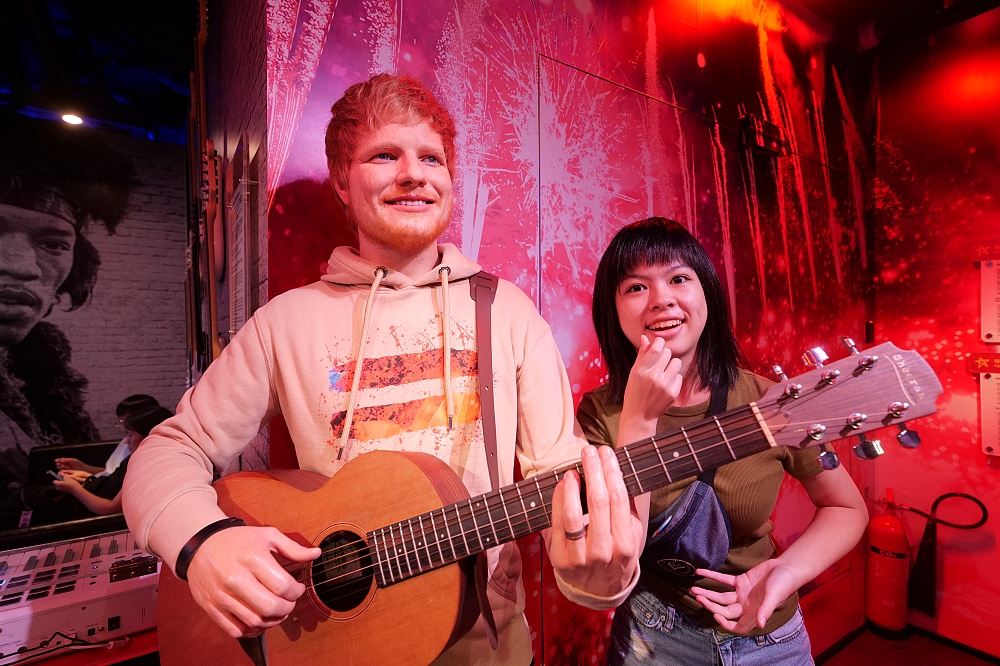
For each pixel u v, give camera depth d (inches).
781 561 38.8
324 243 47.3
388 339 37.1
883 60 102.4
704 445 26.6
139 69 143.6
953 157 93.1
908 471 100.2
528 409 37.2
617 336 44.2
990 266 88.7
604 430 43.6
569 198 64.5
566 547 25.7
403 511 31.6
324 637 31.3
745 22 84.4
